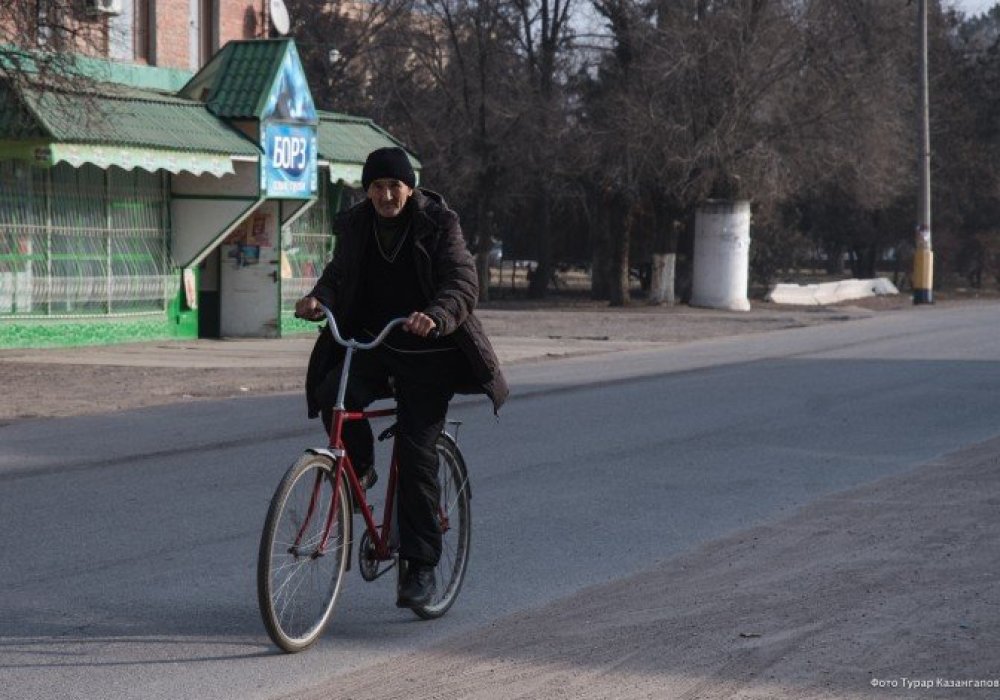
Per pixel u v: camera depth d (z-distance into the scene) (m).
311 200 33.22
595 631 8.62
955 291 78.88
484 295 60.12
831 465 15.19
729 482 14.09
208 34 35.19
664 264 56.56
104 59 29.55
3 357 26.75
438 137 58.22
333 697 7.30
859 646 8.23
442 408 8.67
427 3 57.28
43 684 7.46
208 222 31.94
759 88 51.69
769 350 32.44
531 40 57.25
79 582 9.81
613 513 12.47
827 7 53.31
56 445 16.45
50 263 28.69
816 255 101.31
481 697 7.30
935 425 18.52
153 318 31.56
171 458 15.46
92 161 26.30
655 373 26.09
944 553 10.73
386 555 8.77
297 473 7.91
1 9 23.95
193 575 10.04
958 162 76.69
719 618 8.90
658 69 51.25
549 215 65.62
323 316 8.38
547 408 20.28
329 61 64.38
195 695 7.31
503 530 11.73
